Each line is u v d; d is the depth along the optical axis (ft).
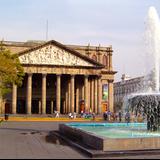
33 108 465.06
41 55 424.46
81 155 82.28
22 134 145.38
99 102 448.24
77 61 435.12
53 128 190.70
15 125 223.51
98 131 125.08
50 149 94.63
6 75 279.90
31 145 104.47
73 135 116.47
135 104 119.96
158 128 117.70
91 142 92.68
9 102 432.66
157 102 115.65
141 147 83.92
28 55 420.36
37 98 461.37
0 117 352.49
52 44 428.15
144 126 149.79
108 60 487.20
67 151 90.12
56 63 427.74
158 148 84.74
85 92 436.35
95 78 447.42
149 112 117.39
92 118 345.10
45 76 422.82
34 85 461.37
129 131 123.03
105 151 81.76
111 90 479.00
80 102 459.73
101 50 486.38
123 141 83.25
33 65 418.92
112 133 114.83
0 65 272.31
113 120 316.60
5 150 91.97
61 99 472.85
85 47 482.28
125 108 129.08
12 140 119.55
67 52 432.66
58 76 426.92
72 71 432.25
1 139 123.13
